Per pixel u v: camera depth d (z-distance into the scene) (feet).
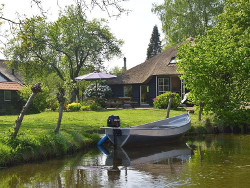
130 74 128.26
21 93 109.40
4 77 148.25
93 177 33.04
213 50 65.21
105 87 121.90
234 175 32.91
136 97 123.95
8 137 38.78
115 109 106.22
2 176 33.17
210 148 49.44
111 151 47.52
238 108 66.44
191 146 51.60
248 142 54.75
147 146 52.01
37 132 46.06
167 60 119.96
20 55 131.64
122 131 48.83
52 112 101.24
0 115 101.50
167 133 53.21
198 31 146.72
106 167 37.37
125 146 50.24
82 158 42.14
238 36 82.07
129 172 34.96
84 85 127.54
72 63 146.82
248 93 66.80
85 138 50.16
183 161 40.32
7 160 36.55
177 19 149.18
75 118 78.38
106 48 142.31
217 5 145.28
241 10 88.94
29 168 36.24
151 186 29.60
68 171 35.40
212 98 67.31
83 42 133.49
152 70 120.88
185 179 31.71
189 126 60.29
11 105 112.47
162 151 47.67
